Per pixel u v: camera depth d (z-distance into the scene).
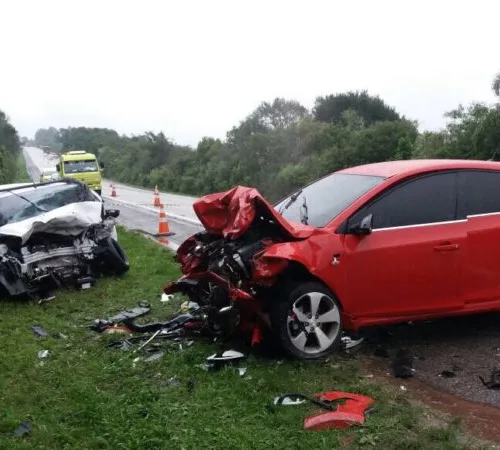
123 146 94.00
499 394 4.43
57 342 5.87
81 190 9.49
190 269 5.72
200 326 5.93
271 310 5.00
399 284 5.24
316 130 39.66
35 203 8.93
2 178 39.66
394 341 5.61
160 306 7.11
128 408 4.13
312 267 4.97
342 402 4.21
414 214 5.34
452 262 5.33
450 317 5.75
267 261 4.81
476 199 5.52
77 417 4.05
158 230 14.20
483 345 5.46
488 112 22.02
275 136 41.12
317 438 3.68
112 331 6.13
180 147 66.06
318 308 5.11
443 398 4.39
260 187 39.03
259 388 4.47
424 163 5.68
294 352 5.00
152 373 4.90
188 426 3.84
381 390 4.43
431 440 3.66
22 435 3.82
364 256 5.14
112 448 3.63
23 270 7.63
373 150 31.30
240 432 3.73
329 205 5.55
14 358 5.28
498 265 5.49
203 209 5.42
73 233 8.20
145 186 62.81
